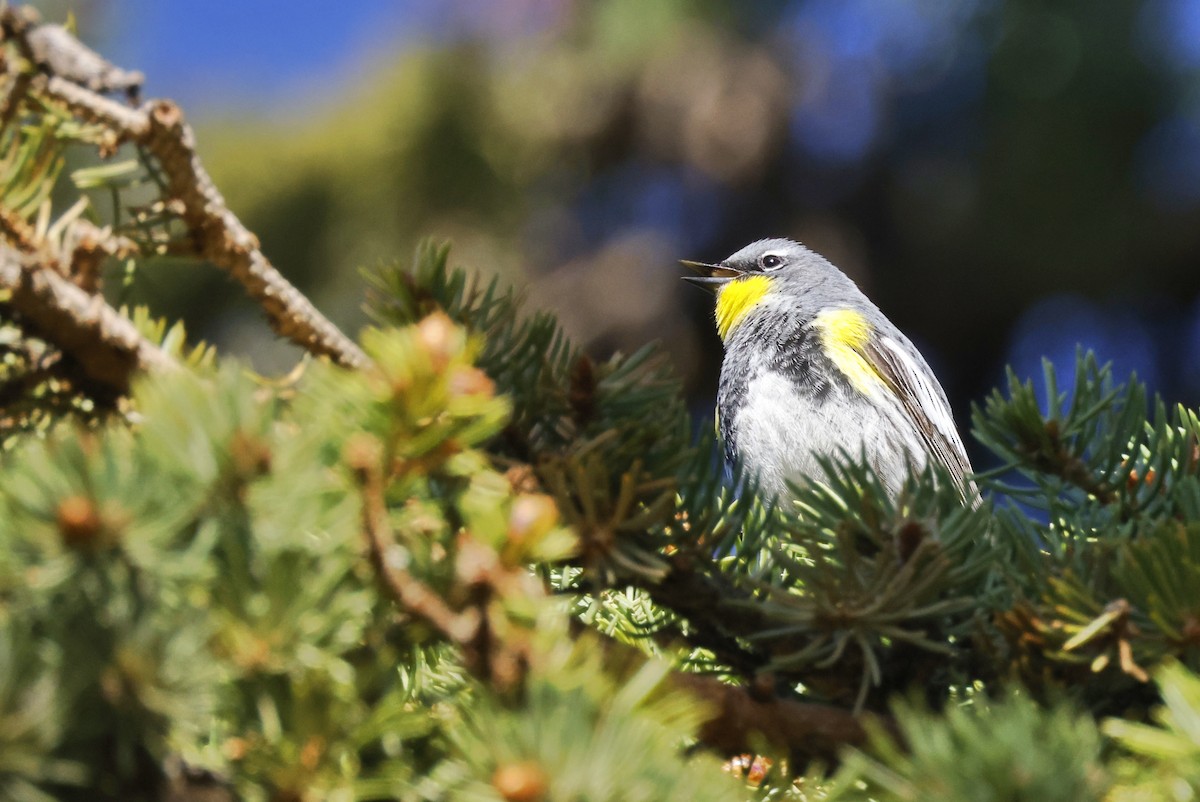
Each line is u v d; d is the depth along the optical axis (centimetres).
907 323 261
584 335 249
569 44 258
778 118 255
